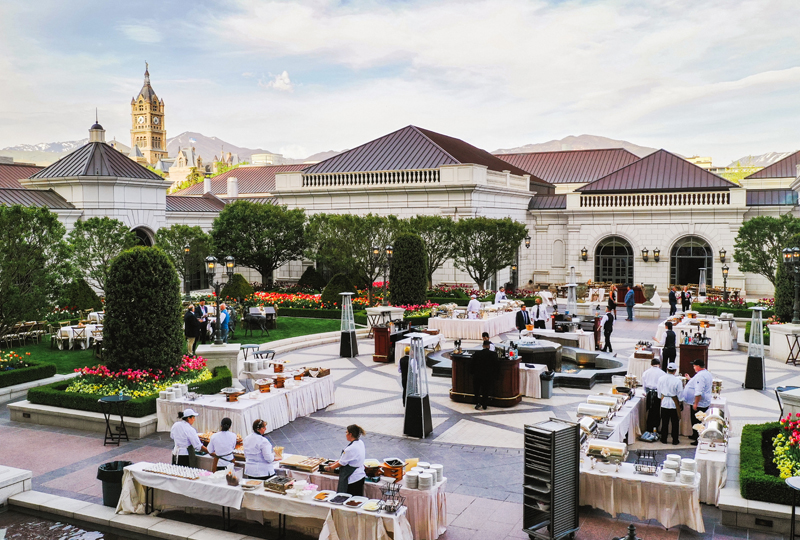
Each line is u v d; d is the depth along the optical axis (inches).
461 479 486.3
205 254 1433.3
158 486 413.4
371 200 1689.2
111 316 661.3
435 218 1461.6
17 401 695.1
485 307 1200.8
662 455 534.3
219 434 445.1
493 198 1667.1
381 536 353.4
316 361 940.0
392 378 829.2
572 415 652.1
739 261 1403.8
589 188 1814.7
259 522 406.6
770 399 714.8
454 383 716.7
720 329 1027.9
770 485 398.6
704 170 1768.0
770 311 1163.9
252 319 1119.0
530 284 1777.8
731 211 1625.2
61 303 1083.3
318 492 381.1
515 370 698.8
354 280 1486.2
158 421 600.1
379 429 612.4
